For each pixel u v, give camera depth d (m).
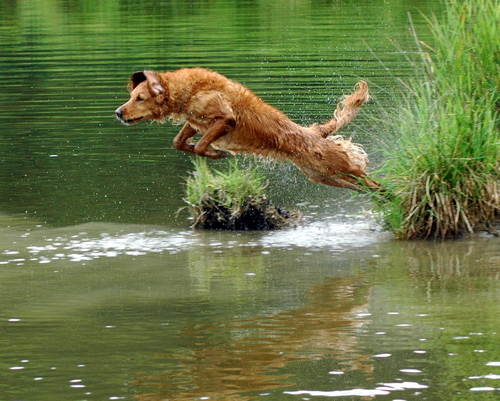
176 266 10.01
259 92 19.19
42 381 6.52
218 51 24.66
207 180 12.16
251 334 7.46
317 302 8.38
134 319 8.00
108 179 14.45
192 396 6.19
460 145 11.03
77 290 9.07
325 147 11.80
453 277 9.16
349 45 24.48
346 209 12.72
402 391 6.18
